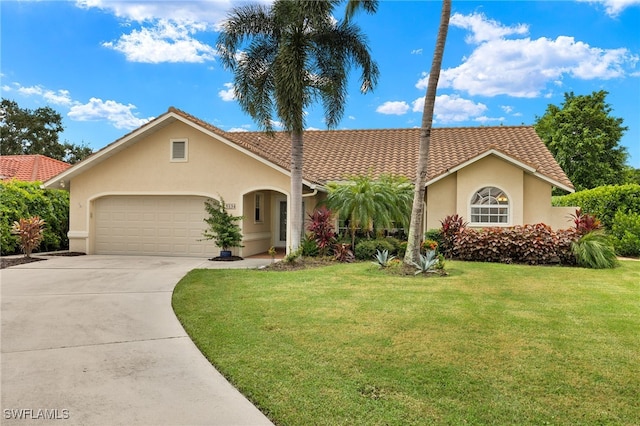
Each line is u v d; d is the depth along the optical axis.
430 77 12.06
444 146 20.94
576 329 6.66
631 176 37.03
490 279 10.96
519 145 20.31
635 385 4.70
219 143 16.75
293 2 13.00
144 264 14.41
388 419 4.00
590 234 13.87
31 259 15.45
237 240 15.77
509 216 17.17
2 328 6.92
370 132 23.48
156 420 4.03
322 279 10.92
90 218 17.75
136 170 17.36
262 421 4.04
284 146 22.28
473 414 4.09
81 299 8.98
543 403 4.30
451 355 5.55
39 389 4.67
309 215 16.27
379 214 15.18
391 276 11.38
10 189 16.77
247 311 7.71
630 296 9.03
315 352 5.66
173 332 6.70
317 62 14.49
